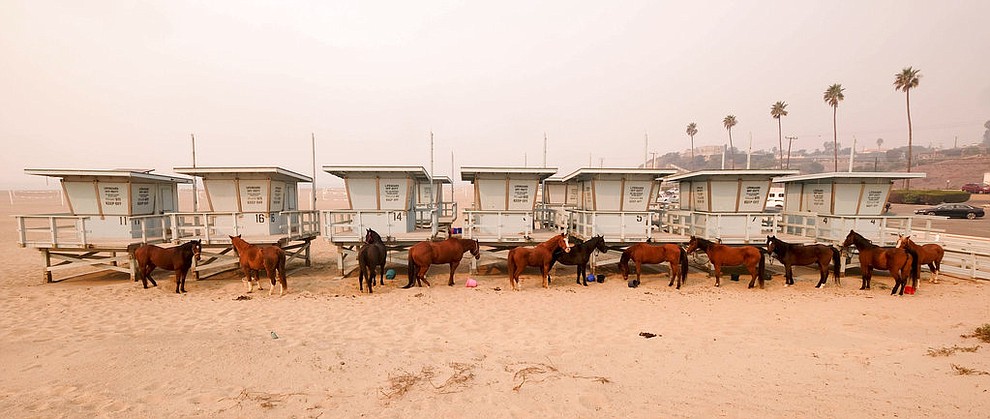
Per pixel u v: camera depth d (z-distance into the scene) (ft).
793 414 14.26
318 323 28.32
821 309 31.89
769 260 50.67
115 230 44.47
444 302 34.47
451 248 40.32
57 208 153.17
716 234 46.47
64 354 20.11
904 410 14.11
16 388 16.51
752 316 29.91
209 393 16.48
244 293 38.04
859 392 15.78
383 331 26.55
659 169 45.85
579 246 41.11
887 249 37.24
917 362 18.49
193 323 28.14
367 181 47.24
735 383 17.26
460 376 18.58
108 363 18.92
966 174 348.59
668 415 14.56
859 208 47.32
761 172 46.34
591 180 48.32
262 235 46.37
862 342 22.45
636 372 18.92
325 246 69.77
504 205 48.75
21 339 23.71
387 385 17.65
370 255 37.96
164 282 42.68
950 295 36.58
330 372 18.94
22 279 44.47
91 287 40.40
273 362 19.84
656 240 46.44
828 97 189.88
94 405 15.30
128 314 30.53
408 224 48.29
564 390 16.98
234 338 23.53
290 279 44.55
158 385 17.06
